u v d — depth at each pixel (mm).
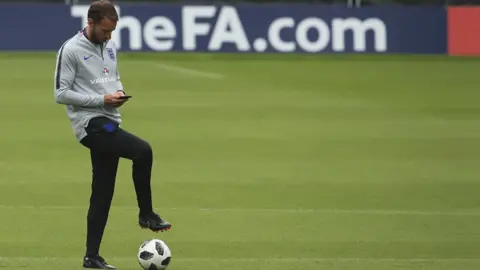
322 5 79562
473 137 53062
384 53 79750
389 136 52906
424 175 43938
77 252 30391
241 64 75562
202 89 66188
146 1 81625
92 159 26719
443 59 79312
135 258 29719
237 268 28562
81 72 25594
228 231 33781
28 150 47906
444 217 36344
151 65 74625
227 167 44969
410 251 31266
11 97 62188
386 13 79812
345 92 66375
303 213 36719
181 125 54781
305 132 53531
